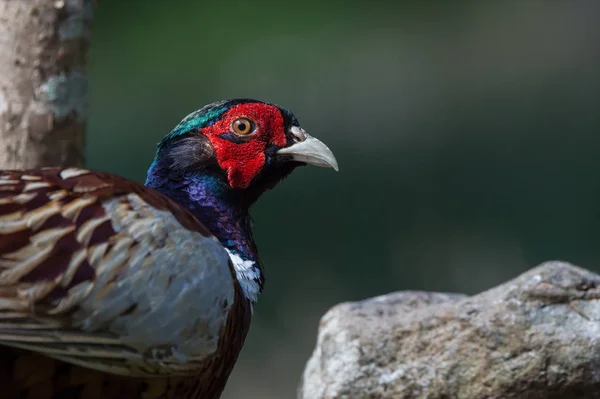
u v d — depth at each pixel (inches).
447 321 223.3
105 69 788.6
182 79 795.4
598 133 747.4
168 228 175.3
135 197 175.8
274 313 533.3
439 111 784.9
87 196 170.1
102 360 167.0
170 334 172.1
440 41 860.0
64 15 262.8
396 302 249.1
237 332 195.0
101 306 163.9
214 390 196.9
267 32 832.9
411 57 842.8
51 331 160.7
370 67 828.0
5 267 158.7
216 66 808.3
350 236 624.4
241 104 211.5
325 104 794.2
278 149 215.0
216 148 209.0
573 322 214.8
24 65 261.4
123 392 176.1
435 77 826.2
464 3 882.8
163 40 809.5
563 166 716.7
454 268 603.2
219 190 209.5
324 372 230.8
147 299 168.6
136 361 170.1
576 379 211.6
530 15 887.1
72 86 266.5
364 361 225.6
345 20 856.9
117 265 166.1
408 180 692.1
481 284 591.5
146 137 744.3
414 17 869.8
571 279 219.0
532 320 216.2
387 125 768.9
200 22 821.2
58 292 160.7
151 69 796.6
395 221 645.9
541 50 854.5
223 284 183.6
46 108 262.8
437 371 220.5
